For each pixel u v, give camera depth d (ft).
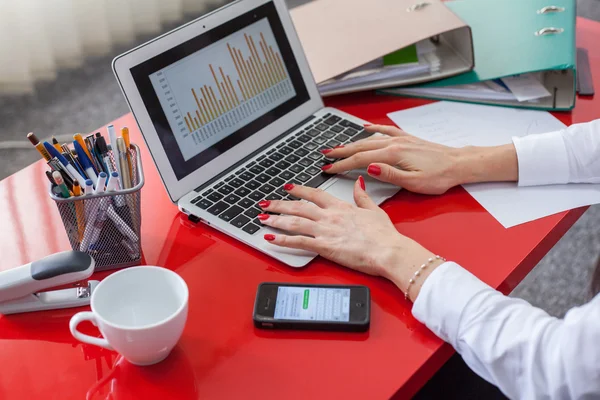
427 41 4.48
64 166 2.80
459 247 3.01
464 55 4.23
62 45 8.07
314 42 4.26
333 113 3.89
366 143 3.48
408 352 2.53
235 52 3.50
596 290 4.33
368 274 2.88
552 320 2.47
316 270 2.91
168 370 2.47
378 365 2.48
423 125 3.88
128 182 2.84
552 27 4.29
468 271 2.79
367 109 4.07
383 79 4.14
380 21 4.32
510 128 3.83
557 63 3.98
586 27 4.85
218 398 2.36
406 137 3.51
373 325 2.64
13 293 2.66
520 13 4.50
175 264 2.95
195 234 3.13
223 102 3.43
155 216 3.25
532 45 4.18
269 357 2.52
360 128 3.77
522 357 2.42
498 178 3.39
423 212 3.23
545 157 3.35
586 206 3.28
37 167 3.61
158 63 3.17
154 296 2.57
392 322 2.66
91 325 2.68
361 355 2.52
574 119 3.90
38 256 3.01
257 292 2.74
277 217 3.06
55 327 2.66
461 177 3.35
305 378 2.43
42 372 2.48
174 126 3.22
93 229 2.82
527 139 3.44
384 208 3.26
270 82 3.67
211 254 3.01
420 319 2.62
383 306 2.73
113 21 8.31
